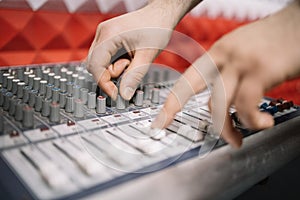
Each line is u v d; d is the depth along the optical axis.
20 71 0.71
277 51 0.36
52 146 0.43
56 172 0.35
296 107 0.70
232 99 0.38
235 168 0.42
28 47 0.96
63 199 0.32
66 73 0.72
